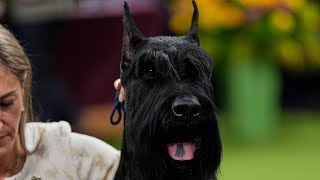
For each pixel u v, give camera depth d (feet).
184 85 17.47
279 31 41.27
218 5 41.14
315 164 39.50
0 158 19.15
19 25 37.35
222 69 43.57
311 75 52.75
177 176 18.15
